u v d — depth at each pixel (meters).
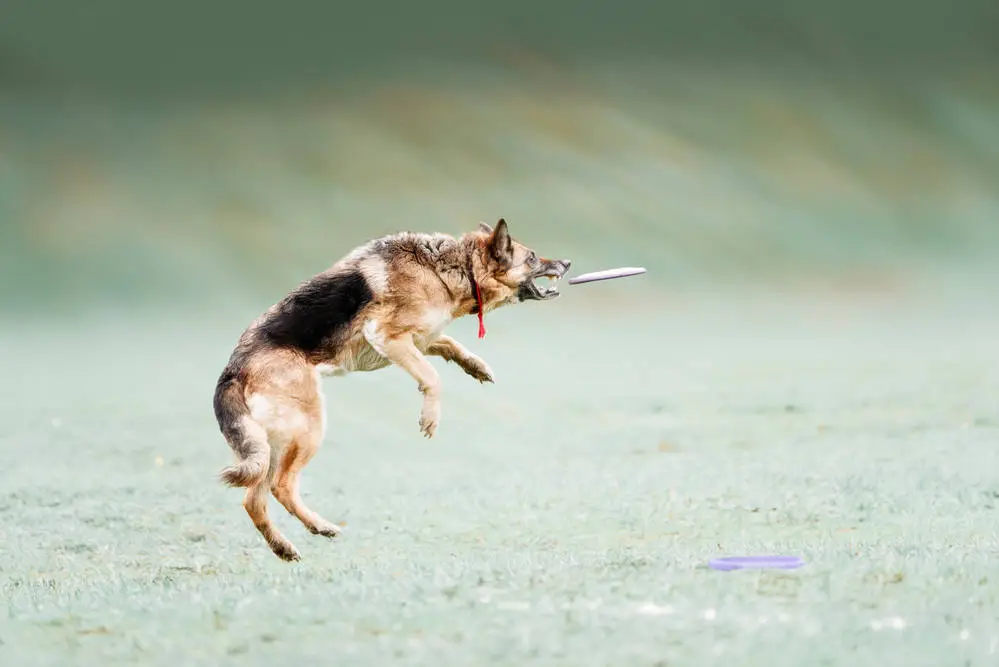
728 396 68.56
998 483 40.59
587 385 76.31
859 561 29.89
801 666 22.00
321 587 28.91
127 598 28.45
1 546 35.22
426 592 27.97
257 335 33.38
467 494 41.81
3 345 108.25
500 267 36.44
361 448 54.72
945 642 23.16
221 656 23.55
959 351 89.56
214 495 43.41
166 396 74.62
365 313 34.34
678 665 22.25
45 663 23.44
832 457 47.03
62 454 53.31
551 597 27.16
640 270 37.88
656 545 33.06
